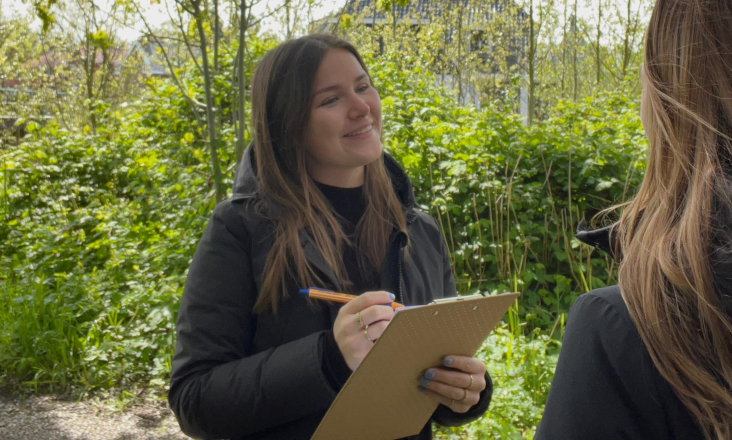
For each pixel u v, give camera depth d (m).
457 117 7.58
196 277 1.58
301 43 1.65
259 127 1.66
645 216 0.96
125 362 4.30
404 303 1.66
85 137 8.72
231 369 1.47
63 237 6.02
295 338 1.54
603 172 5.50
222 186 5.20
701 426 0.86
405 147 5.86
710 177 0.87
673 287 0.88
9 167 7.61
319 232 1.59
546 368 3.74
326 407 1.42
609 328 0.93
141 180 7.41
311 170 1.75
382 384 1.30
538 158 5.65
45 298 4.90
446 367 1.40
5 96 16.83
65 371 4.25
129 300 4.71
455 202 5.41
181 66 8.65
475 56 18.03
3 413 3.83
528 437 3.23
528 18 16.14
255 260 1.57
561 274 5.19
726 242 0.83
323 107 1.63
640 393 0.89
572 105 8.38
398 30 17.19
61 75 16.69
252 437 1.54
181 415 1.51
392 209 1.74
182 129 7.93
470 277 5.13
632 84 11.69
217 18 5.16
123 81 16.56
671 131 0.93
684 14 0.93
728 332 0.82
